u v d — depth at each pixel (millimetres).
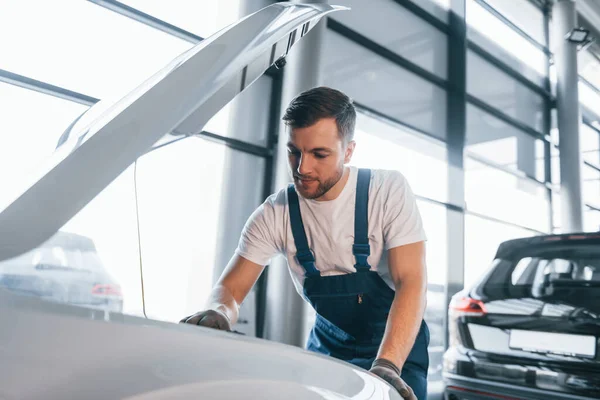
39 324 290
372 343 1010
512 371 2039
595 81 8266
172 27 3324
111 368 289
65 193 375
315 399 355
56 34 2902
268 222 1021
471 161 5602
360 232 957
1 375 263
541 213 6586
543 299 2047
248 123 3742
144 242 424
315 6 659
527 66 6652
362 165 4598
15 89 2777
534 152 6586
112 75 3084
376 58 4703
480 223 5648
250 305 3605
